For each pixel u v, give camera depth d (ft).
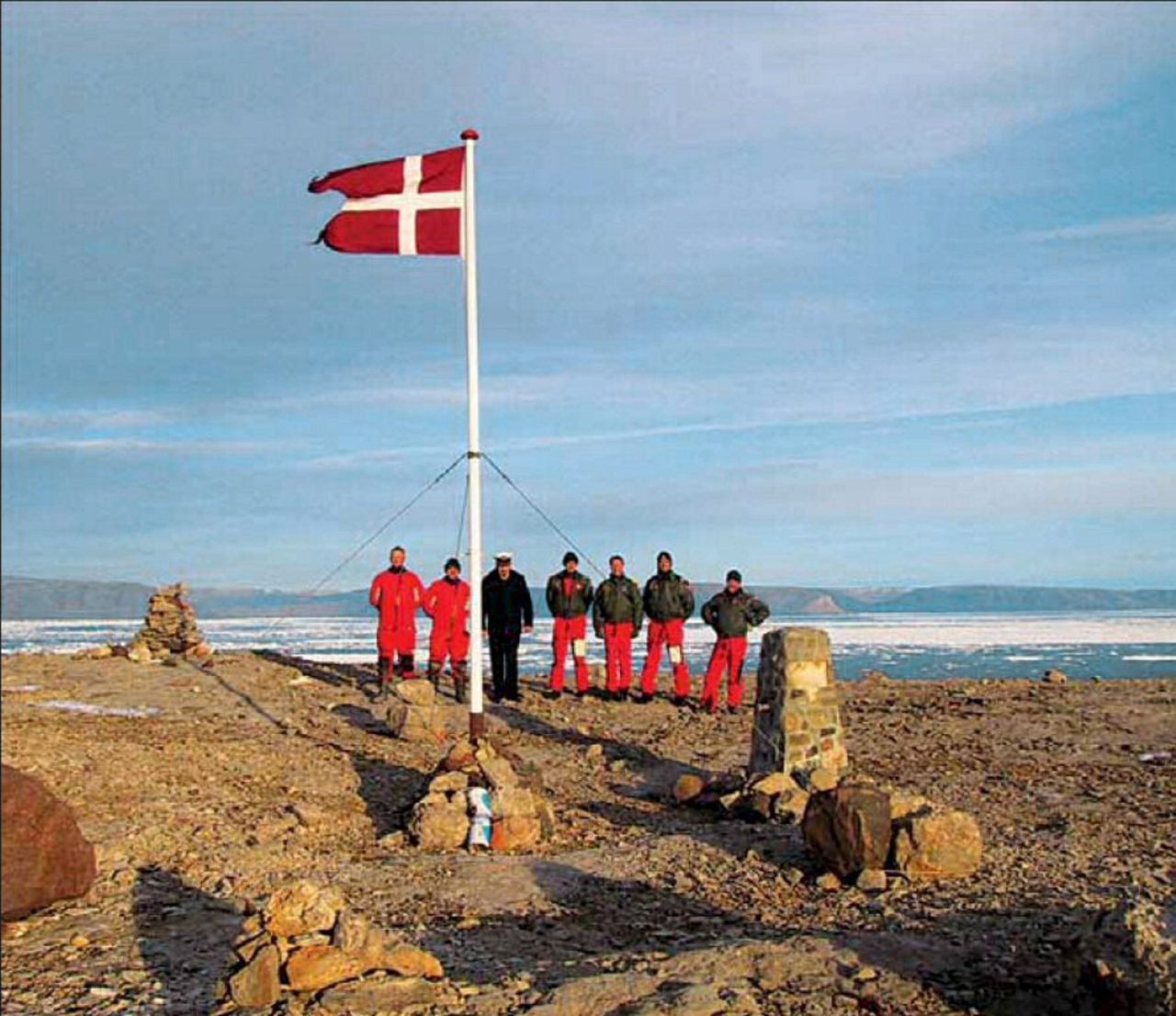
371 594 74.54
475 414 49.83
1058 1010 24.18
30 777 34.83
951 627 273.54
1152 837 39.83
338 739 61.57
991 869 35.96
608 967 27.96
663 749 60.54
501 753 50.60
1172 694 73.15
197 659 90.27
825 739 49.67
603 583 75.25
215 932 32.19
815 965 26.86
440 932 31.68
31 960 30.04
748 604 71.31
